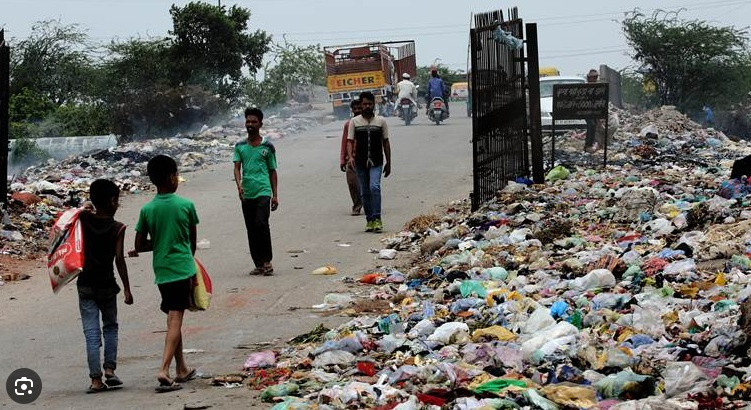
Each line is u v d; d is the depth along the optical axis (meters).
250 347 12.48
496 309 12.35
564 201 20.86
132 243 20.78
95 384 10.68
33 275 18.47
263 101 72.19
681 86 60.72
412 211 22.89
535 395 8.48
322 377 10.27
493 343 10.74
